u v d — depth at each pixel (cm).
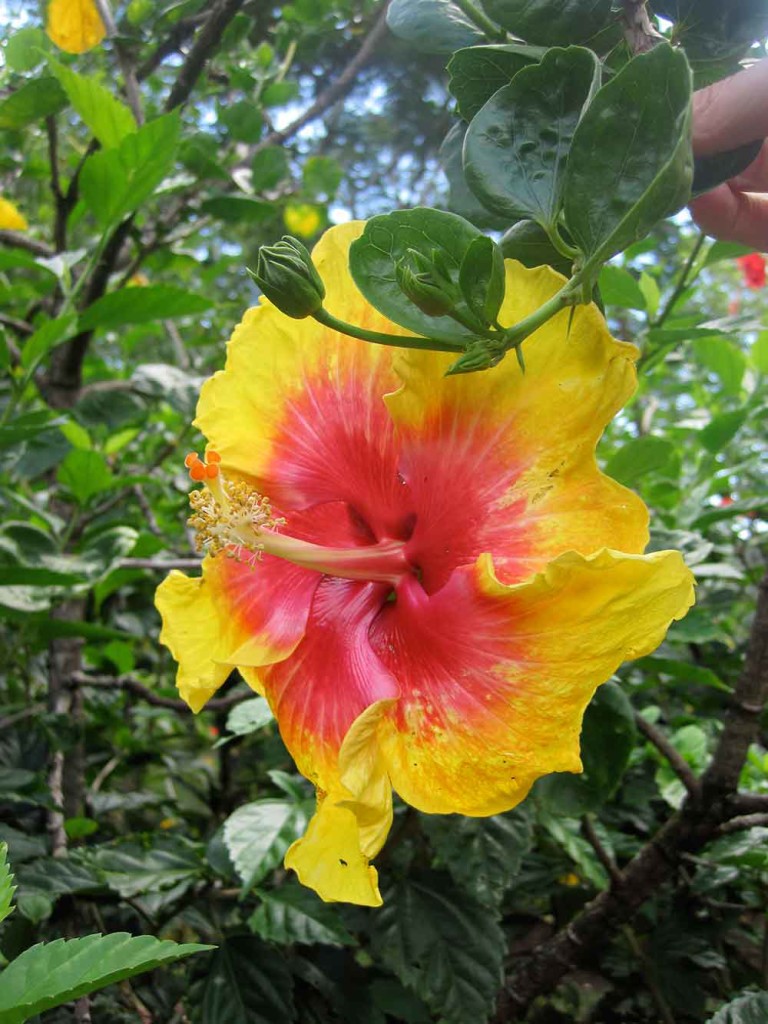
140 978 45
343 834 23
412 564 26
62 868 37
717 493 62
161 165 44
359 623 26
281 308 20
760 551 69
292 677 26
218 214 61
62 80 44
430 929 36
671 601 20
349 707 25
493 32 27
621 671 43
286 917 35
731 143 23
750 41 24
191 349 95
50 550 47
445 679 23
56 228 55
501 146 22
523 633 22
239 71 65
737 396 65
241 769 69
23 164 66
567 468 23
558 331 22
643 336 46
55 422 44
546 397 23
